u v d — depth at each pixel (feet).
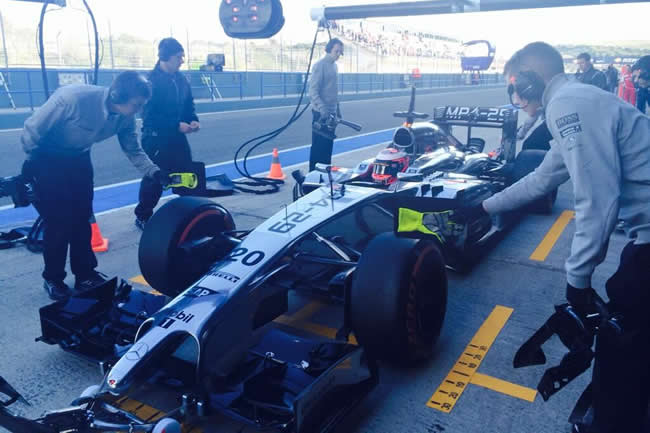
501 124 17.72
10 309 11.40
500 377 8.93
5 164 28.76
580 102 5.81
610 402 6.31
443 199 12.05
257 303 8.41
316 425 6.83
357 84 98.17
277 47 101.40
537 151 15.25
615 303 6.17
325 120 19.99
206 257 10.51
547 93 6.55
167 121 16.11
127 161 29.71
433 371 9.11
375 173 13.48
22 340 10.13
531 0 9.39
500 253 14.79
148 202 16.67
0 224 17.46
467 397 8.39
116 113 11.07
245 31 10.94
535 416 7.94
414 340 8.59
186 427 7.38
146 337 7.14
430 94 112.98
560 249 15.08
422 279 8.67
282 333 8.93
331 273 10.52
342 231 14.43
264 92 79.15
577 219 5.90
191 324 7.13
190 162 17.07
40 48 12.01
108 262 14.11
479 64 157.58
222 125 48.88
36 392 8.51
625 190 6.00
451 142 18.40
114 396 7.77
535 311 11.31
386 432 7.59
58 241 11.62
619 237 15.71
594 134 5.70
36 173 11.17
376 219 15.61
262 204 19.86
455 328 10.59
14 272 13.44
